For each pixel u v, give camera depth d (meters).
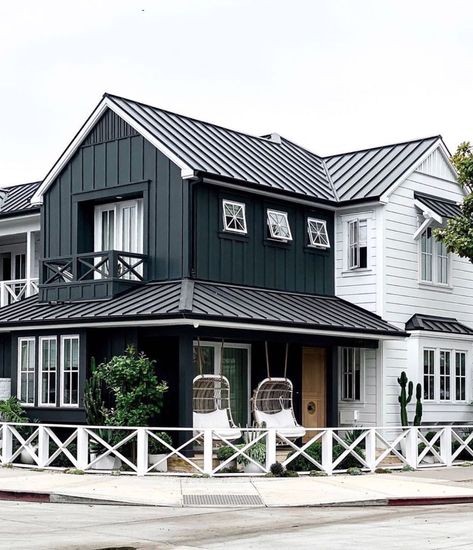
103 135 23.69
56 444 20.80
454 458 22.83
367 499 16.45
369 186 25.27
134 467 18.94
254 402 21.95
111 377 19.98
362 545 11.70
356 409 24.66
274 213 23.97
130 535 12.59
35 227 26.94
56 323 21.31
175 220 22.09
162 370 21.45
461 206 24.28
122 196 23.28
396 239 25.12
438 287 26.34
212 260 22.31
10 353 23.95
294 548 11.48
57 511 15.05
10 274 30.27
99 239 24.02
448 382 25.62
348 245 25.38
